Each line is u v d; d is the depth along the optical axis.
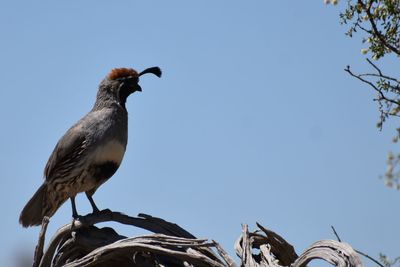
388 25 9.86
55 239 10.10
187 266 8.91
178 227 10.09
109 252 9.09
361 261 6.91
